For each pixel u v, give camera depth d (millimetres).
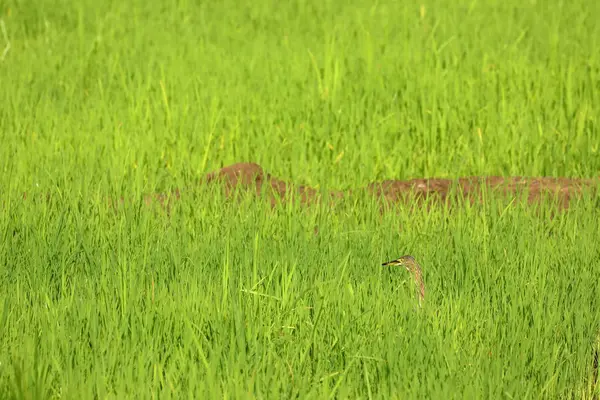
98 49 59688
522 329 24891
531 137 45719
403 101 48969
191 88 50875
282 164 42719
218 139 45156
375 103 49000
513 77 52781
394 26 64000
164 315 24469
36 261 28922
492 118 47250
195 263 28766
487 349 23516
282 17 68750
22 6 70875
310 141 44875
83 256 29906
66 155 41031
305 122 46094
